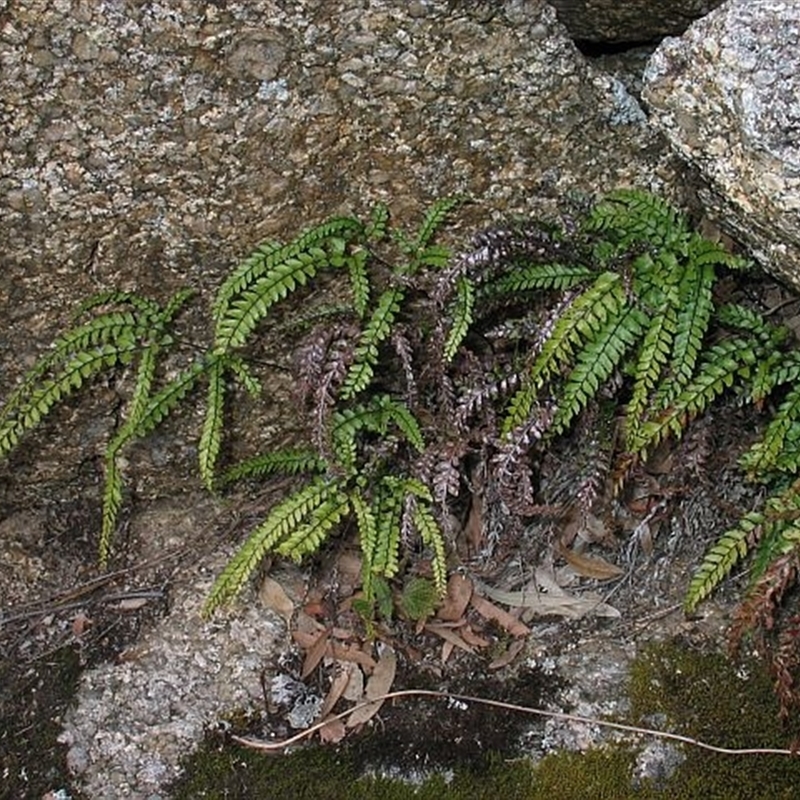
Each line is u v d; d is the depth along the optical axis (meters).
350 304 1.50
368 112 1.43
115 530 1.62
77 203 1.43
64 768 1.50
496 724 1.50
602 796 1.45
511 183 1.49
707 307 1.42
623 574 1.56
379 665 1.53
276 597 1.57
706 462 1.54
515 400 1.46
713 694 1.49
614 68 1.53
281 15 1.38
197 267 1.48
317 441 1.47
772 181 1.34
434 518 1.50
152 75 1.39
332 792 1.47
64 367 1.51
